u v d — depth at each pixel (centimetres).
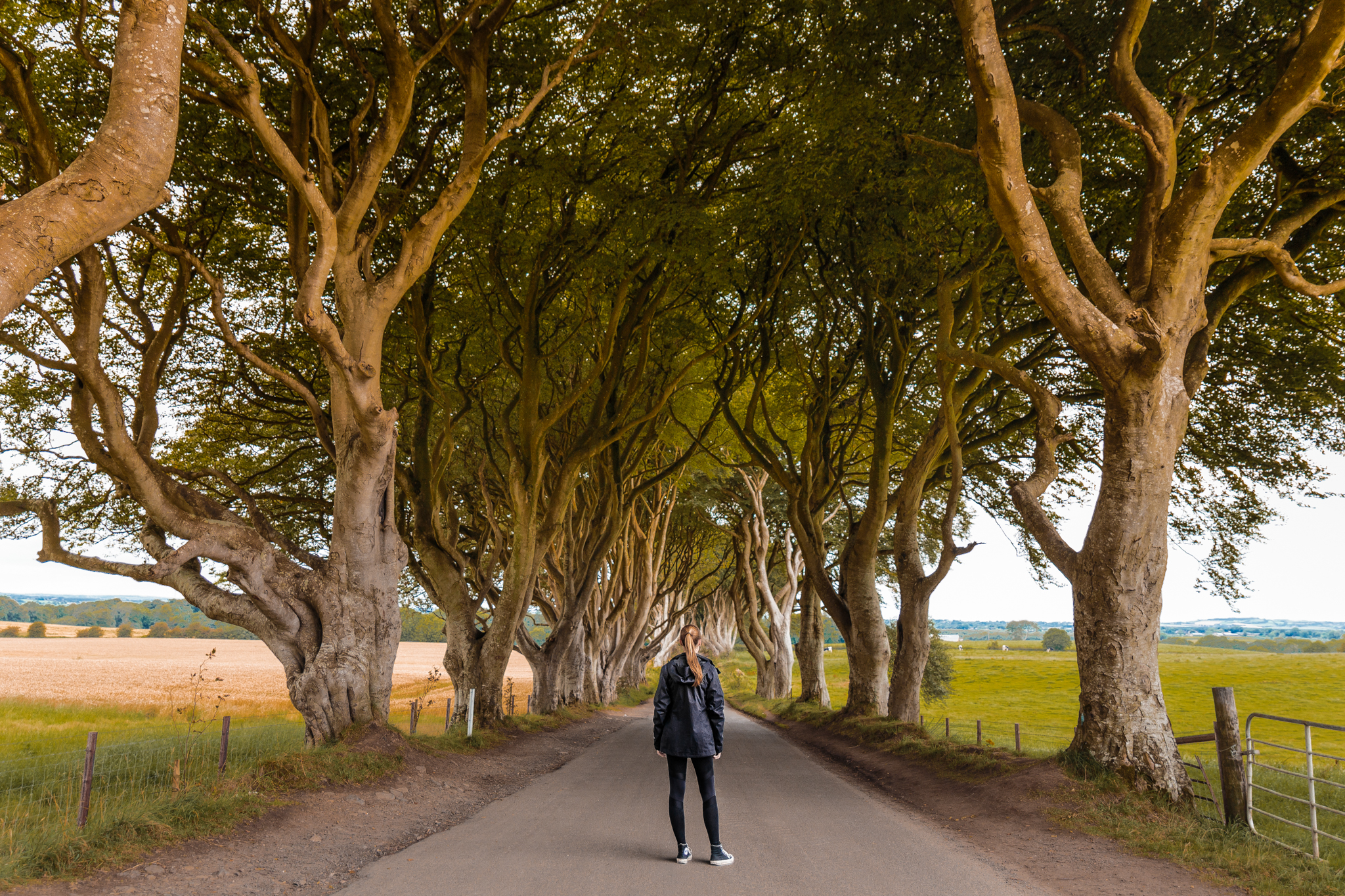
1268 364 1612
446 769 1035
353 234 1052
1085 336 906
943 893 518
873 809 873
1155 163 970
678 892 503
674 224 1432
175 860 538
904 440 2302
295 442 2052
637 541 3547
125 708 2425
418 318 1570
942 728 2920
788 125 1470
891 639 3903
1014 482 1023
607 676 3475
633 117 1435
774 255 1773
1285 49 998
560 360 2053
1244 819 750
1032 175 1401
